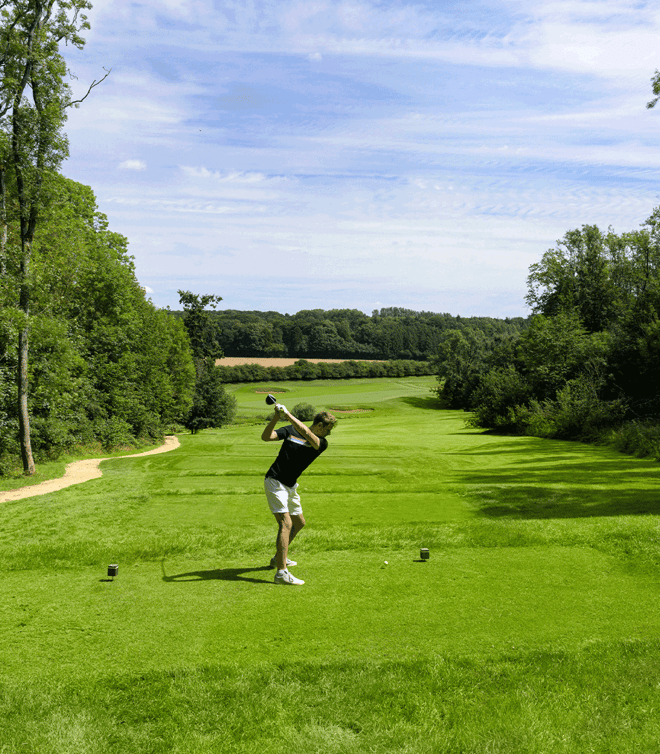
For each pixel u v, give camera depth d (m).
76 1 16.83
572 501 7.88
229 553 5.35
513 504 7.82
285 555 4.49
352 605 3.91
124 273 31.09
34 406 20.25
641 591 4.12
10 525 7.09
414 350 146.12
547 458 14.76
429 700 2.82
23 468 16.00
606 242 44.91
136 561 5.12
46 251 20.23
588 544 5.36
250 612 3.81
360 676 2.99
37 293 17.42
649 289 33.94
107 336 29.78
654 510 7.04
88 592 4.24
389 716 2.71
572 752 2.48
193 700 2.81
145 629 3.55
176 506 8.23
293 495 5.11
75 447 25.45
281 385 105.44
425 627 3.55
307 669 3.05
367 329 149.25
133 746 2.51
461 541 5.51
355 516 7.21
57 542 5.99
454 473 11.49
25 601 4.04
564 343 30.36
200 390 51.97
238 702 2.80
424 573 4.59
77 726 2.62
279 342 139.12
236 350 135.38
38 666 3.08
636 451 15.53
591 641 3.33
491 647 3.27
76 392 22.28
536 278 46.66
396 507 7.82
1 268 17.19
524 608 3.83
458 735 2.58
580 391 26.47
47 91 16.44
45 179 16.69
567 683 2.95
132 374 33.62
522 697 2.84
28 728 2.60
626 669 3.05
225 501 8.61
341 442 23.66
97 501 8.68
